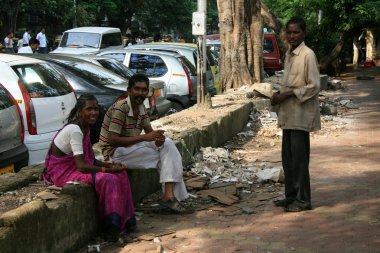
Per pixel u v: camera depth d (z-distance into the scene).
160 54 12.33
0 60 7.05
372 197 6.24
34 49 16.09
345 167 7.68
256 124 10.93
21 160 6.44
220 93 13.73
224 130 9.29
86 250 4.72
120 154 5.64
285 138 5.81
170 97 11.93
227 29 13.62
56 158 4.95
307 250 4.71
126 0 39.75
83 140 5.00
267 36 21.94
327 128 10.83
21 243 3.84
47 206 4.21
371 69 27.34
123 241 4.93
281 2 24.69
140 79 5.53
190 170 7.31
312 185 6.79
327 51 24.20
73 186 4.66
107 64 10.89
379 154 8.49
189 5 45.31
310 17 24.39
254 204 6.04
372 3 21.48
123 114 5.54
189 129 7.89
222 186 6.66
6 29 28.09
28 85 6.98
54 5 30.59
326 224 5.36
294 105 5.60
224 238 5.02
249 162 8.00
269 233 5.14
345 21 22.33
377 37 29.98
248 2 13.70
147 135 5.48
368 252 4.66
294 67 5.58
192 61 13.87
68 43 19.14
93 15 34.56
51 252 4.24
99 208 4.96
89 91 8.89
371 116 12.41
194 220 5.54
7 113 6.34
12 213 3.85
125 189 5.07
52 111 7.09
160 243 4.89
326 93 17.19
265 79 15.36
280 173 6.88
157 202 6.07
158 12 43.81
